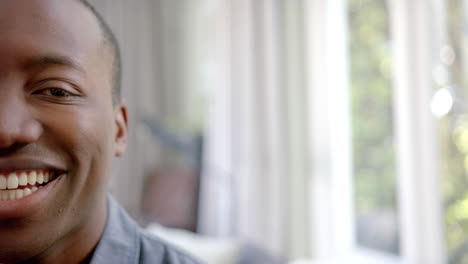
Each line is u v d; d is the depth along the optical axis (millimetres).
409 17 1700
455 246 1680
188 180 2627
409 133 1694
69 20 513
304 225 2164
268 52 2279
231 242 1886
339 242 2104
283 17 2275
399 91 1740
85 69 515
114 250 595
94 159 522
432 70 1659
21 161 459
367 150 2086
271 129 2264
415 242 1680
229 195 2512
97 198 537
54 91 494
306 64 2168
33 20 482
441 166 1662
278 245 2223
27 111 467
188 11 2869
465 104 1620
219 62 2596
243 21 2428
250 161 2379
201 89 2807
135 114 2871
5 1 475
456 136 1660
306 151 2172
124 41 2889
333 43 2113
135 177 2859
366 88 2086
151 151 2928
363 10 2102
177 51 2900
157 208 2580
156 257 638
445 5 1655
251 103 2377
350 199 2150
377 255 2049
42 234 475
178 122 2748
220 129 2568
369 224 2098
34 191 478
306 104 2172
